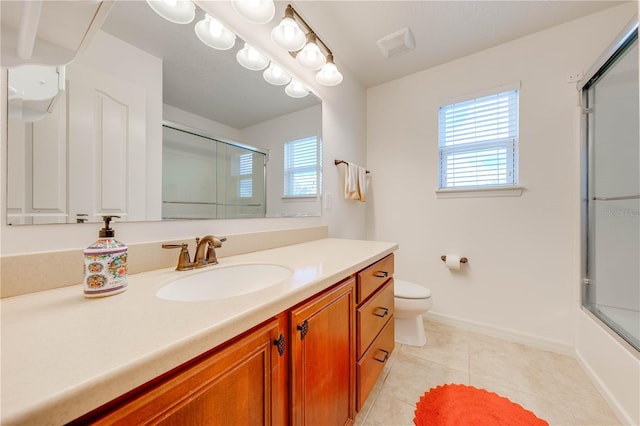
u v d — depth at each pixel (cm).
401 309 167
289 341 66
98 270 57
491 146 191
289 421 66
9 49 42
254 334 54
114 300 56
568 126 162
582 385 133
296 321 67
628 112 128
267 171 137
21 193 62
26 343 37
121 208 81
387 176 236
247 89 125
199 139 105
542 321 170
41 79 66
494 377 139
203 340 42
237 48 119
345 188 199
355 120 224
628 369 109
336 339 86
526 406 118
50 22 40
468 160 200
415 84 220
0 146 60
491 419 111
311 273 81
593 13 154
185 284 79
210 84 109
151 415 37
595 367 135
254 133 129
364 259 105
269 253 119
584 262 153
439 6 146
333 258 106
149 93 89
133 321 45
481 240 192
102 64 77
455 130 205
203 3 102
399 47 183
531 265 174
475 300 194
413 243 222
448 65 204
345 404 93
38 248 64
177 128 98
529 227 174
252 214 129
